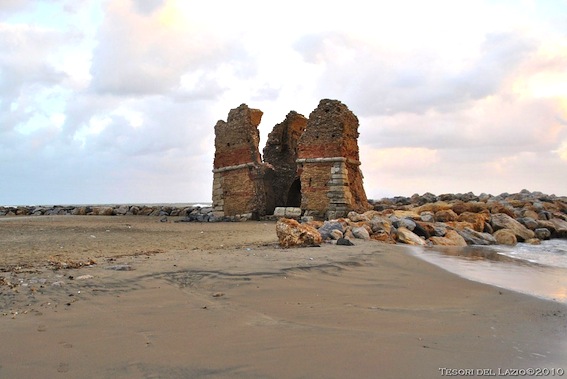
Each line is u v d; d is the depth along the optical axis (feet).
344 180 85.15
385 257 37.37
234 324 17.85
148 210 137.39
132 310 19.43
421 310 21.31
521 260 43.88
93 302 20.43
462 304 22.99
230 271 27.68
